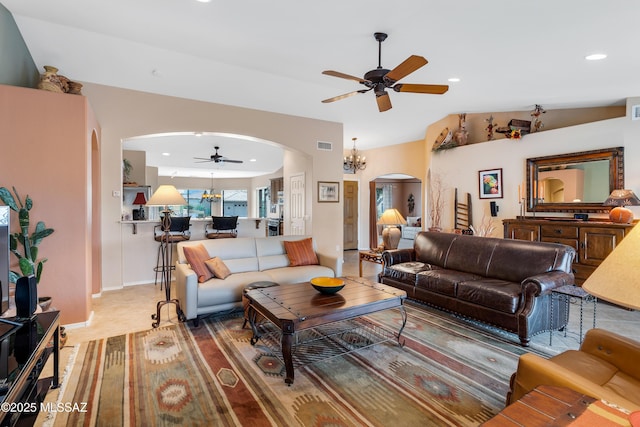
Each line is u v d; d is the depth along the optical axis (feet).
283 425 5.99
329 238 21.83
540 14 8.46
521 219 16.60
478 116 19.84
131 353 8.79
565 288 9.84
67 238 10.36
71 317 10.50
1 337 5.78
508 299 9.78
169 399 6.75
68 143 10.32
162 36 11.42
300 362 8.34
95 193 14.69
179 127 16.66
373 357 8.62
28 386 5.71
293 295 9.36
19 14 10.48
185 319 11.21
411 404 6.63
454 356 8.69
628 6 7.89
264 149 26.43
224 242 13.47
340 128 21.90
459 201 19.98
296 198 23.08
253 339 9.43
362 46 11.23
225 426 5.97
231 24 10.19
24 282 6.43
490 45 10.42
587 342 6.05
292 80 15.78
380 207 40.81
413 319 11.45
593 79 12.86
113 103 15.20
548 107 17.47
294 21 9.73
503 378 7.61
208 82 15.56
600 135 14.90
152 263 17.12
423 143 25.32
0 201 8.87
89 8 9.82
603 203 14.42
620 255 3.04
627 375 5.31
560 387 4.34
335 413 6.34
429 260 14.65
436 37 10.10
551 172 16.31
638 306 2.68
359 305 8.55
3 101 9.55
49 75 10.46
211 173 40.98
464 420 6.15
